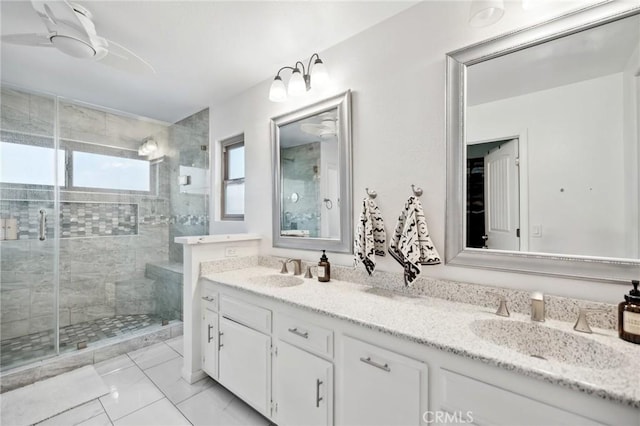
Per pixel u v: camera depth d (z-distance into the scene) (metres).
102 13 1.54
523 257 1.19
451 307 1.28
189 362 2.01
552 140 1.14
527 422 0.79
